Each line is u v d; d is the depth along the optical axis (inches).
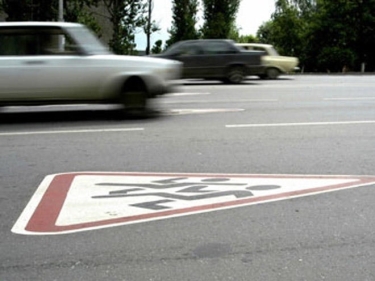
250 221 164.2
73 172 222.8
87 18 1178.0
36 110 419.5
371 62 1892.2
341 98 537.0
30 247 144.9
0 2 1079.6
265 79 872.9
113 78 360.8
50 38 352.8
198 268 132.2
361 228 160.2
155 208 173.9
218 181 207.9
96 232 154.5
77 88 355.3
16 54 346.9
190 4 1683.1
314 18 1985.7
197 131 325.1
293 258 138.5
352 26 1857.8
